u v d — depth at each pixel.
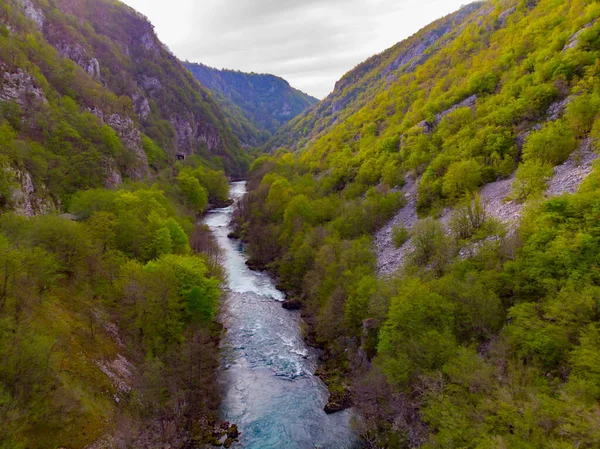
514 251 33.53
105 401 32.47
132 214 59.50
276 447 33.91
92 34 182.00
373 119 130.75
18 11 114.94
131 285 40.25
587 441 17.36
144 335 40.53
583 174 41.38
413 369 30.42
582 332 22.61
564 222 31.56
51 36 140.50
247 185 163.62
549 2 86.44
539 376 23.69
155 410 33.94
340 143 132.12
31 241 39.97
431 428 27.66
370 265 53.84
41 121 80.06
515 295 31.33
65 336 35.00
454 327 31.16
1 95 75.25
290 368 46.09
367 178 88.44
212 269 58.31
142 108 180.62
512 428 20.86
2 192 53.56
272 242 81.12
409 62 191.62
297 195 90.88
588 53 58.66
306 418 37.69
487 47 103.00
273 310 61.12
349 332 46.88
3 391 24.14
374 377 34.34
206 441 33.91
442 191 61.66
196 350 37.09
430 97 103.38
